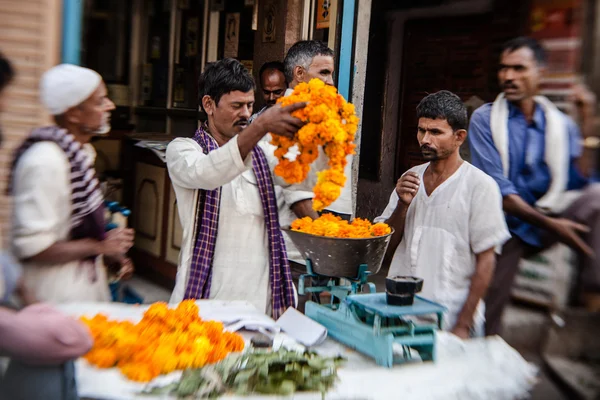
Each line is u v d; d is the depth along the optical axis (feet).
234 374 6.39
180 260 9.18
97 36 19.74
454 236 9.14
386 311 7.04
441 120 9.01
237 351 7.10
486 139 11.66
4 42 9.84
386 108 17.76
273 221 9.34
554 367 11.98
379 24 17.28
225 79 9.00
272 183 9.41
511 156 11.51
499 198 9.02
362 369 6.94
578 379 11.77
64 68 8.12
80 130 8.27
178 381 6.31
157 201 16.20
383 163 17.79
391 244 9.73
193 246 9.06
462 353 7.38
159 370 6.48
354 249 7.48
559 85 13.32
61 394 5.82
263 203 9.31
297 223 7.89
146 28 20.79
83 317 7.20
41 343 5.59
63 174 7.82
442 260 9.18
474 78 16.62
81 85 8.01
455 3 16.66
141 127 21.06
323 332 7.65
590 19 13.39
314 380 6.37
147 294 15.53
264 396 6.12
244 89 9.06
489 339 7.76
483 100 16.52
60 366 5.82
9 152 9.77
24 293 7.13
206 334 7.11
